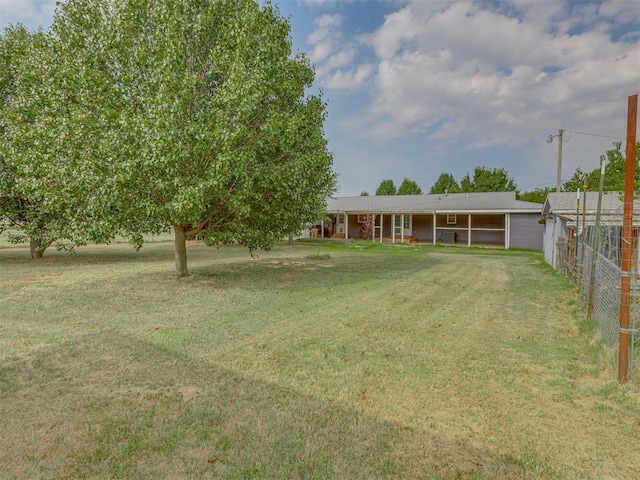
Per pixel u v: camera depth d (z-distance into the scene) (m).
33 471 2.35
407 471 2.41
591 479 2.37
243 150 7.46
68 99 7.59
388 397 3.40
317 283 9.13
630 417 3.10
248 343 4.77
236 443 2.67
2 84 11.84
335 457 2.54
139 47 7.45
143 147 6.79
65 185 7.30
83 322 5.61
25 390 3.41
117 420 2.93
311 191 9.61
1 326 5.38
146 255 15.73
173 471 2.37
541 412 3.17
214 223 9.02
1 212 12.45
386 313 6.38
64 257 14.74
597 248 6.45
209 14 7.79
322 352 4.50
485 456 2.59
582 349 4.68
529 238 21.02
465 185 46.06
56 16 8.02
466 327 5.64
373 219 25.11
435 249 20.53
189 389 3.49
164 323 5.60
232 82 7.07
